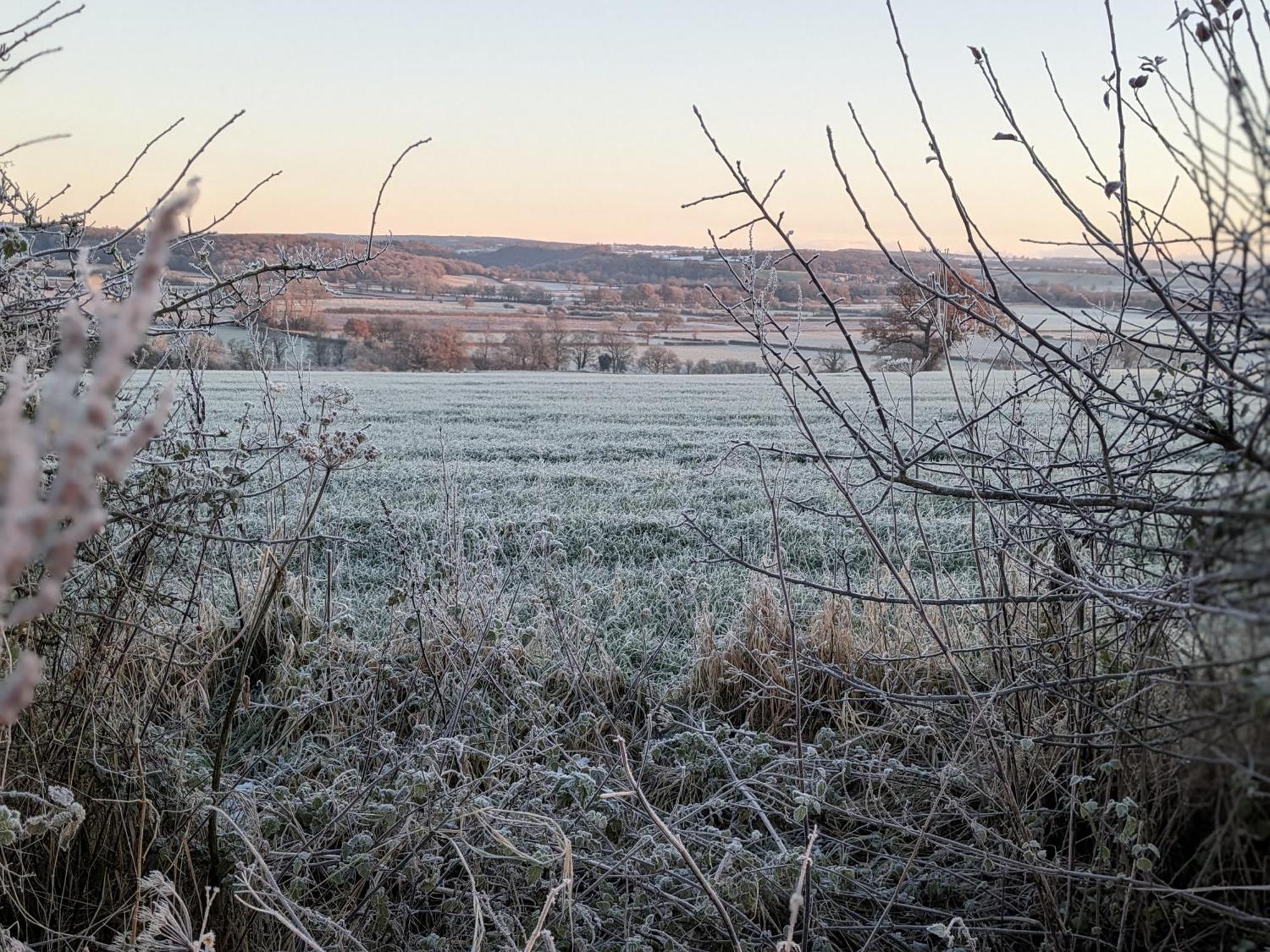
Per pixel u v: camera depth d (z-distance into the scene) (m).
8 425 0.61
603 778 3.18
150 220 2.65
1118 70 2.21
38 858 2.82
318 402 3.85
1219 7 2.10
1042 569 3.01
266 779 3.20
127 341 0.67
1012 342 2.64
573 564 7.45
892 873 3.05
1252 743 1.71
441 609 4.00
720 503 10.30
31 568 2.77
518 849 2.85
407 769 2.96
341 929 2.53
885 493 3.28
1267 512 1.60
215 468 3.28
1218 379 2.49
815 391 2.75
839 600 4.61
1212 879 2.26
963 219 2.37
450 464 10.61
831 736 3.34
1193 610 2.04
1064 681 2.60
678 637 5.52
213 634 4.16
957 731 3.35
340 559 6.50
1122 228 2.22
